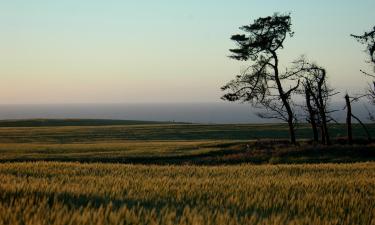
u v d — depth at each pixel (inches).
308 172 836.6
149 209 368.5
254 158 1642.5
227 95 1876.2
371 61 1780.3
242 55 1825.8
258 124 4050.2
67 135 3142.2
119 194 438.9
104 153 1775.3
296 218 346.9
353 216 380.2
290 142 1956.2
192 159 1678.2
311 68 1868.8
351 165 1011.3
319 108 1888.5
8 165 819.4
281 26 1809.8
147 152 1814.7
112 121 5438.0
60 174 692.1
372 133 2886.3
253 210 394.9
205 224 309.3
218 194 466.9
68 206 348.8
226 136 3058.6
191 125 3991.1
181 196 450.3
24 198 348.8
